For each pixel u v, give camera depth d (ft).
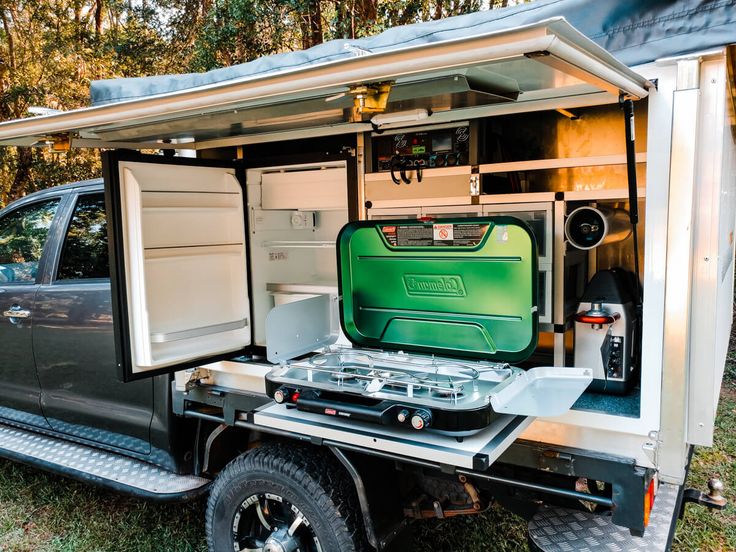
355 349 8.04
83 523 10.35
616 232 7.39
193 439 9.73
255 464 7.38
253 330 9.57
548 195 7.19
